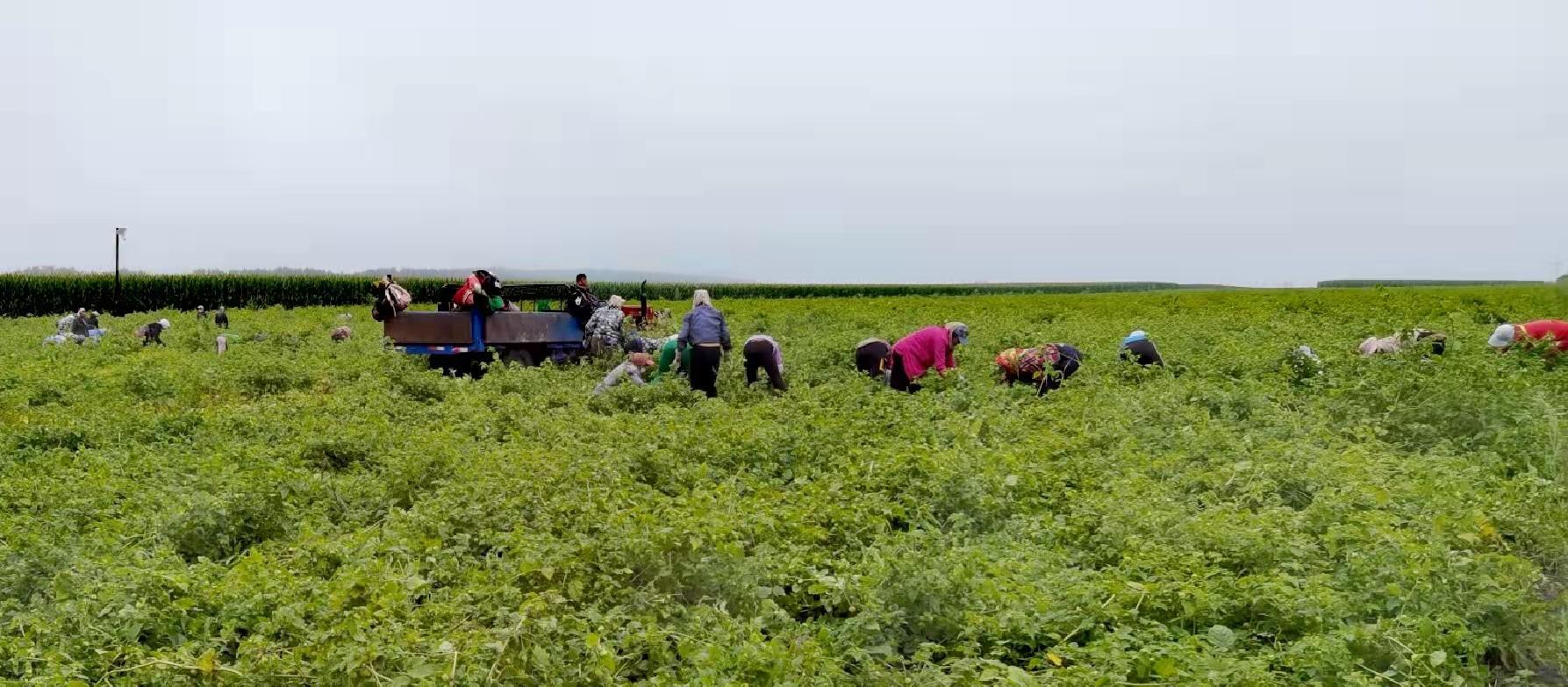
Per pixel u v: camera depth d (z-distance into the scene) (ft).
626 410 48.73
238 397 55.11
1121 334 74.84
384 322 63.05
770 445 34.81
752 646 17.79
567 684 17.38
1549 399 36.86
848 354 65.00
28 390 54.60
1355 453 31.17
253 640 17.76
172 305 189.98
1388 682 17.89
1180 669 17.75
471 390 52.26
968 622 20.11
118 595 20.02
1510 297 121.49
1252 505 28.17
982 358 59.77
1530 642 19.13
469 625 18.67
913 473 30.63
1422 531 24.02
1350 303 122.62
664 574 21.45
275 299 199.52
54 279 180.55
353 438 37.70
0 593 22.22
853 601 21.43
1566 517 23.99
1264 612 20.59
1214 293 176.24
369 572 20.76
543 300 72.84
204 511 26.76
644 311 74.54
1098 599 21.11
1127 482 28.14
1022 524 26.84
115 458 36.70
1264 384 45.98
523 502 26.76
